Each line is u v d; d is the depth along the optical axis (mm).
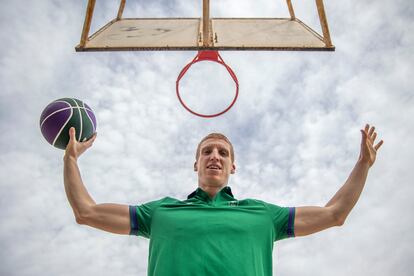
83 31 2281
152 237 1457
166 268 1338
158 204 1538
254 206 1525
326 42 2299
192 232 1389
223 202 1560
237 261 1332
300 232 1530
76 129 1762
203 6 2242
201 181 1653
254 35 2432
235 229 1405
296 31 2498
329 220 1533
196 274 1299
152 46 2260
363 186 1589
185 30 2518
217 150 1697
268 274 1411
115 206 1530
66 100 1849
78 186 1535
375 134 1687
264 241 1450
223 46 2256
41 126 1797
